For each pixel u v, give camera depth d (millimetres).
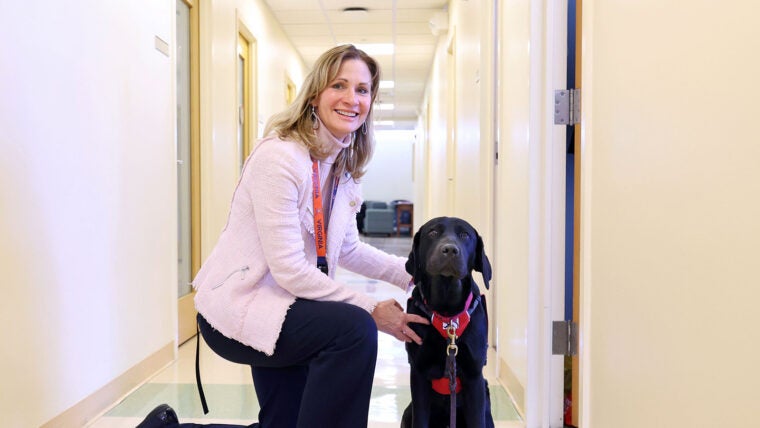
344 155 1633
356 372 1411
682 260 1054
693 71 1019
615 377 1398
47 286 1858
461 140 4480
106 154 2281
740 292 870
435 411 1633
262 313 1398
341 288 1447
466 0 4188
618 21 1398
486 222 3186
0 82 1638
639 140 1260
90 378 2135
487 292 3170
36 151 1805
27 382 1748
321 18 6488
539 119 2080
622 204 1361
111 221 2316
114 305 2334
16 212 1704
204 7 3633
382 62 8766
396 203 15070
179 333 3295
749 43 850
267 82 5941
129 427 2064
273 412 1633
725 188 914
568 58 2152
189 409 2236
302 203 1485
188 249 3570
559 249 2076
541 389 2070
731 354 894
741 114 869
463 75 4363
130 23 2518
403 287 1780
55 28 1918
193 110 3600
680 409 1059
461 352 1449
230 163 4164
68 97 1998
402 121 15461
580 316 1659
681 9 1066
